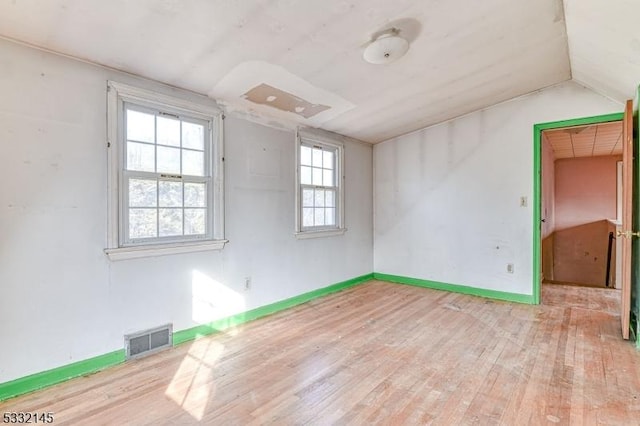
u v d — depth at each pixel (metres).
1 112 1.95
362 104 3.60
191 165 2.92
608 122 3.49
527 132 3.87
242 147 3.30
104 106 2.36
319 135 4.23
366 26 2.27
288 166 3.81
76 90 2.24
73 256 2.22
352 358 2.47
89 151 2.29
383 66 2.84
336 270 4.52
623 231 2.84
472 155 4.26
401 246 4.95
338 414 1.79
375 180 5.23
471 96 3.72
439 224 4.56
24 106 2.03
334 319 3.36
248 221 3.36
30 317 2.05
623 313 2.80
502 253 4.05
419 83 3.26
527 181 3.88
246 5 1.92
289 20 2.11
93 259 2.31
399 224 4.96
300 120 3.86
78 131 2.24
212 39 2.21
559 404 1.87
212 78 2.70
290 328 3.11
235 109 3.24
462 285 4.38
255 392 2.02
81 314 2.25
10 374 1.97
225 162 3.14
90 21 1.90
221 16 1.99
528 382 2.11
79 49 2.14
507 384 2.09
